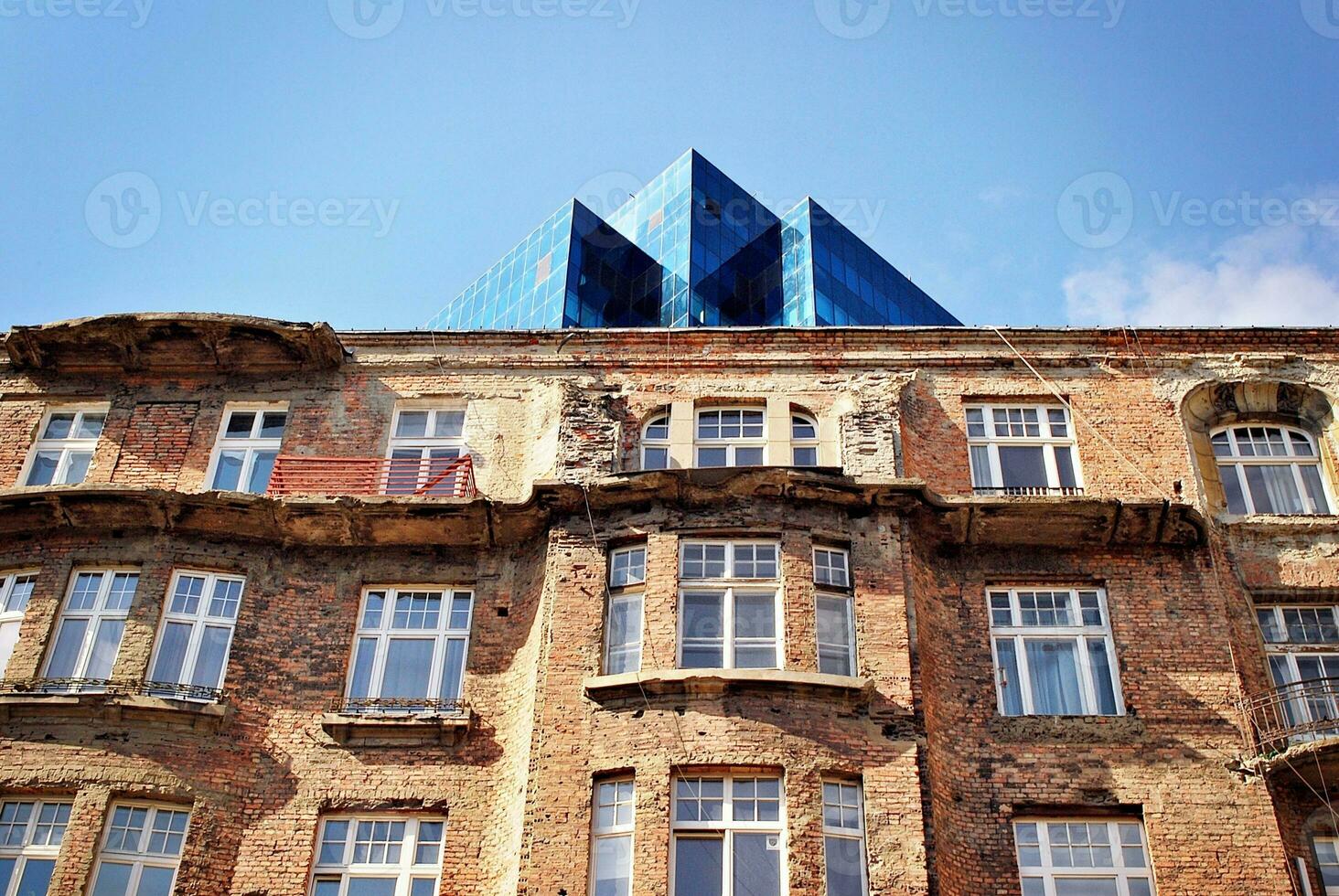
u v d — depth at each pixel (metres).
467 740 22.03
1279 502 24.80
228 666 22.61
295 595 23.61
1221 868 20.19
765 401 25.70
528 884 19.47
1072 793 20.97
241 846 20.95
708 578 22.31
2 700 21.52
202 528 23.91
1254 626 22.94
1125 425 25.39
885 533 22.88
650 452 25.19
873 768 20.23
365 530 24.05
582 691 21.19
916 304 54.38
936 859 19.67
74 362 26.77
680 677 20.59
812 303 48.06
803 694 20.69
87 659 22.64
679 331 26.66
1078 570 23.44
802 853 19.22
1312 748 20.41
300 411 26.23
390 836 21.30
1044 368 26.27
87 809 20.78
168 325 26.14
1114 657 22.56
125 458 25.56
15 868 20.44
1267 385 25.84
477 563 24.08
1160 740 21.48
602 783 20.44
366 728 22.00
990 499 23.23
